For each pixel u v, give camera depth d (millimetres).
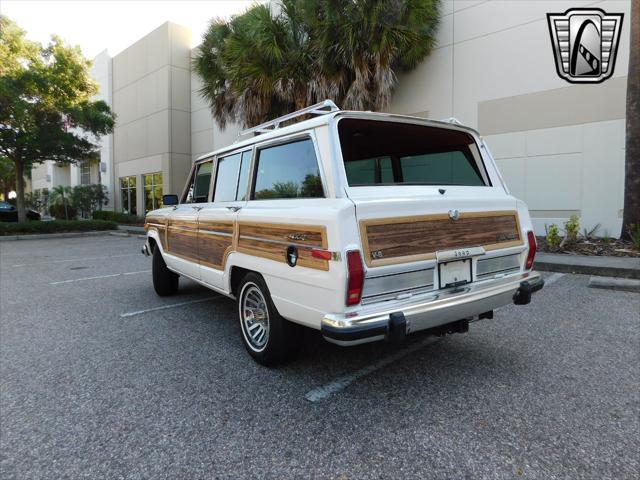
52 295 6492
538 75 10078
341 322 2527
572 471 2180
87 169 29844
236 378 3355
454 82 11461
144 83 23219
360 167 3424
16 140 17750
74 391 3188
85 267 9344
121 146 25703
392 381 3248
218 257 4070
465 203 3164
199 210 4609
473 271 3209
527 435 2500
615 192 9250
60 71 18281
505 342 4035
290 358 3461
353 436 2533
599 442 2420
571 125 9711
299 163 3182
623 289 5965
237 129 19000
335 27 10422
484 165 3725
